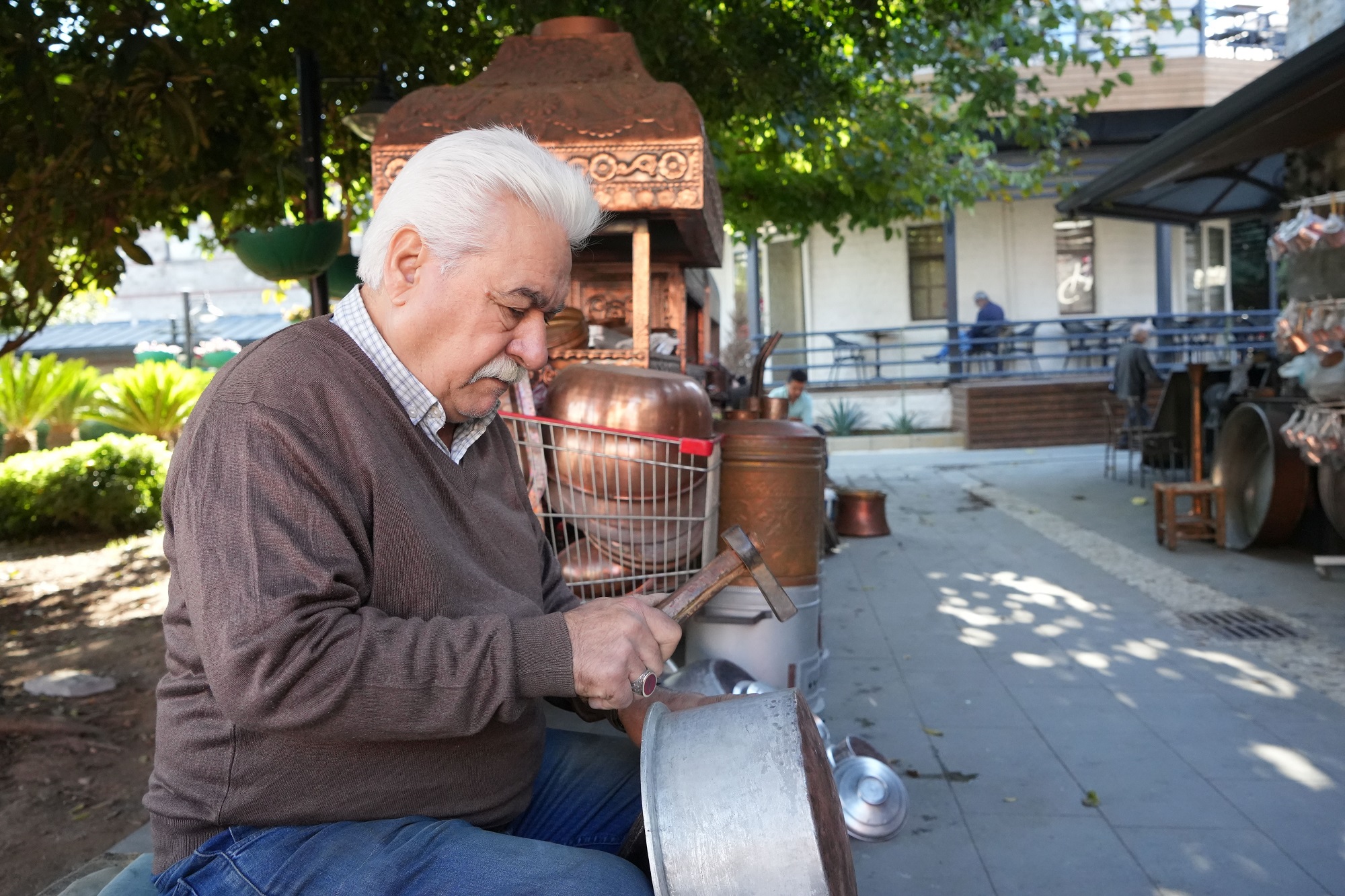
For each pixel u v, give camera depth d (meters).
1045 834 3.23
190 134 5.28
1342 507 6.47
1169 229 18.00
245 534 1.27
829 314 19.55
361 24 6.46
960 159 10.89
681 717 1.50
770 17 7.25
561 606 1.86
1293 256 6.59
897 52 8.06
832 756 2.79
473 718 1.31
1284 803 3.41
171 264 31.69
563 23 3.57
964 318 18.92
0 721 4.38
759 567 1.62
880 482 12.33
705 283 6.77
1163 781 3.61
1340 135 7.02
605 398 2.83
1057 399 15.98
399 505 1.41
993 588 6.72
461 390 1.51
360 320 1.48
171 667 1.44
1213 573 6.88
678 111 3.30
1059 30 9.74
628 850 1.63
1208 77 15.91
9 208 5.37
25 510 10.27
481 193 1.41
